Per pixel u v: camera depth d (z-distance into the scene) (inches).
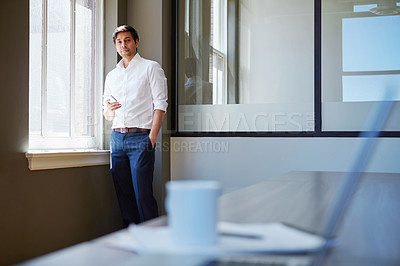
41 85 109.4
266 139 135.5
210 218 24.7
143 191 119.7
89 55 128.6
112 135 123.3
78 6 123.7
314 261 22.7
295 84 134.7
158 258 22.4
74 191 115.3
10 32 94.3
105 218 128.8
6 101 93.3
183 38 144.9
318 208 40.8
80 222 117.7
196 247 23.9
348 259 24.1
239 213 37.7
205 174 140.7
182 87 144.5
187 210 24.5
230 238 25.9
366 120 128.4
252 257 23.3
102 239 28.5
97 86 132.3
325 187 61.6
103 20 134.0
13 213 95.2
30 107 106.0
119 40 121.6
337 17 131.1
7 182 93.6
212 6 143.1
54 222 108.0
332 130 131.0
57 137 115.1
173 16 145.3
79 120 124.0
